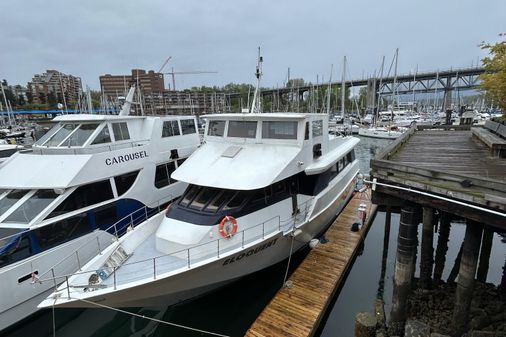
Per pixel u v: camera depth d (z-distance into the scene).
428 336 7.17
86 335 8.66
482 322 7.62
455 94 83.19
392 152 9.94
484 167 8.13
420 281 9.53
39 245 8.51
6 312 7.82
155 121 12.46
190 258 7.69
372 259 11.98
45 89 127.50
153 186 12.35
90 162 9.84
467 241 6.38
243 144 10.02
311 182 10.33
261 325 7.45
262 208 8.74
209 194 8.75
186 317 8.77
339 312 9.20
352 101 84.62
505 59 11.93
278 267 10.11
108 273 7.36
